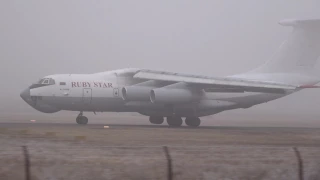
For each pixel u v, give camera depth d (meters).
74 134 50.00
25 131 52.03
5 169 29.47
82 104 72.69
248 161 33.81
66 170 29.94
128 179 30.08
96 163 31.23
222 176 31.61
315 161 34.62
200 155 34.91
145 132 55.84
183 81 71.31
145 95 72.00
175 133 55.56
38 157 32.31
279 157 35.25
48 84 71.56
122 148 36.66
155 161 32.09
